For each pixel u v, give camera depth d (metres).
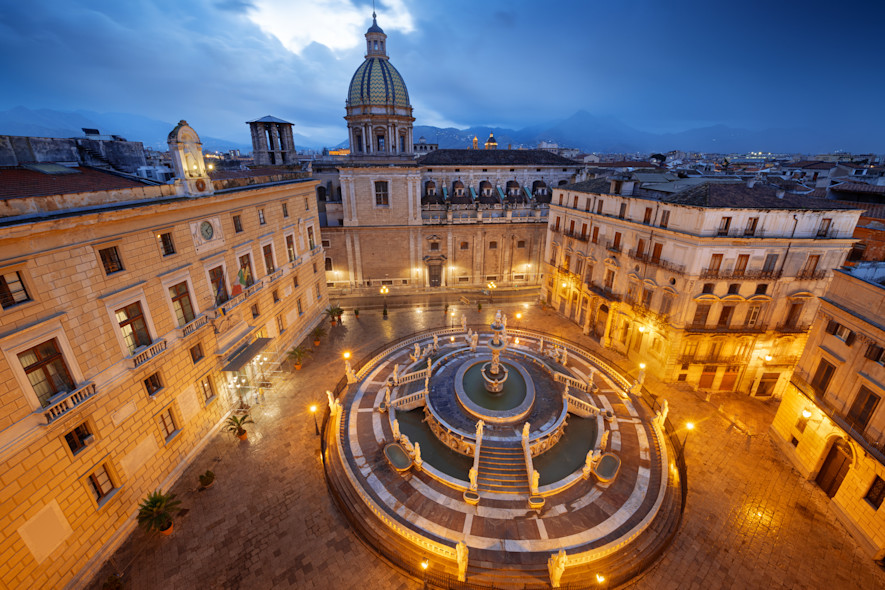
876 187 41.00
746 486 24.02
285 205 37.91
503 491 22.98
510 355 37.03
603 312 41.38
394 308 50.97
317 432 27.67
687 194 31.34
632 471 24.41
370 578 18.42
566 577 18.36
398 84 54.78
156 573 18.34
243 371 31.25
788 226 28.86
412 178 53.12
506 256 59.06
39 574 16.05
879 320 19.84
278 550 19.55
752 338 31.55
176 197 23.52
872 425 20.14
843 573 19.11
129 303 19.94
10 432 14.92
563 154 138.12
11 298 15.12
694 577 18.84
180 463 23.95
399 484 23.22
